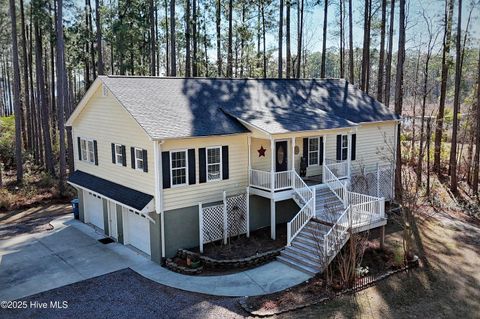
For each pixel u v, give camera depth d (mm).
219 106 18672
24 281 14586
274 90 22219
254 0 36875
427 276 15055
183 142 16078
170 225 16125
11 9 26734
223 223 17344
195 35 37250
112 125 18469
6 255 17109
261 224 19000
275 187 17406
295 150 20422
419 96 37719
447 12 30312
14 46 27234
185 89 19141
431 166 33469
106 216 19672
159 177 15539
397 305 12953
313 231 16172
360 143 22625
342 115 22000
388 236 18781
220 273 15086
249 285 14078
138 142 16547
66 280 14672
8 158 36500
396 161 24266
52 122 42062
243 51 39906
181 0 40031
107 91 18312
